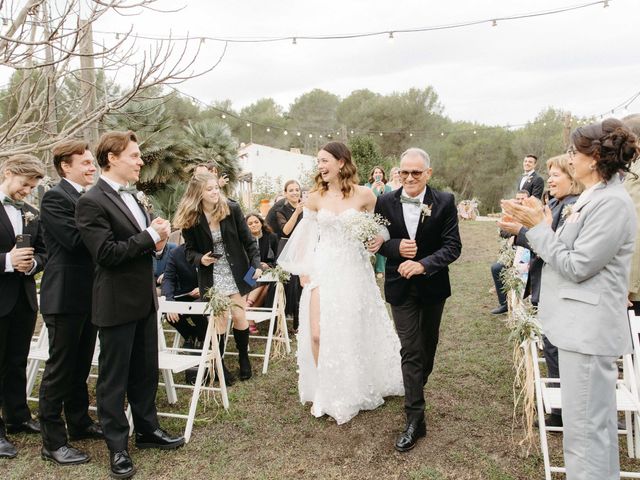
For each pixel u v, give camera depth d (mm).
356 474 3047
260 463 3205
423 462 3141
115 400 3117
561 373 2428
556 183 3561
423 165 3367
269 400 4160
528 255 5758
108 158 3160
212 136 13023
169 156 11992
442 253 3307
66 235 3215
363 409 3910
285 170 28281
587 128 2377
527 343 3125
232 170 13273
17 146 3668
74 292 3246
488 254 11617
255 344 5734
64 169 3396
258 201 16953
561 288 2414
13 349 3592
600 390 2324
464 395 4078
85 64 4598
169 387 4145
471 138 48656
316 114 52969
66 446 3307
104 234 2984
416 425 3318
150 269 3287
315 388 3973
